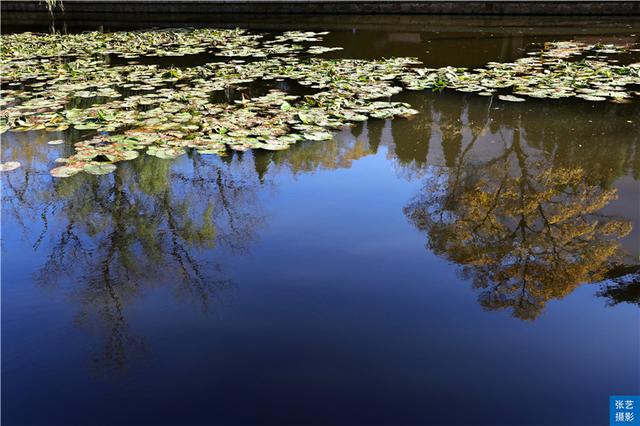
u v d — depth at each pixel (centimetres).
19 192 371
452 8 1055
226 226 320
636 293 251
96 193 372
